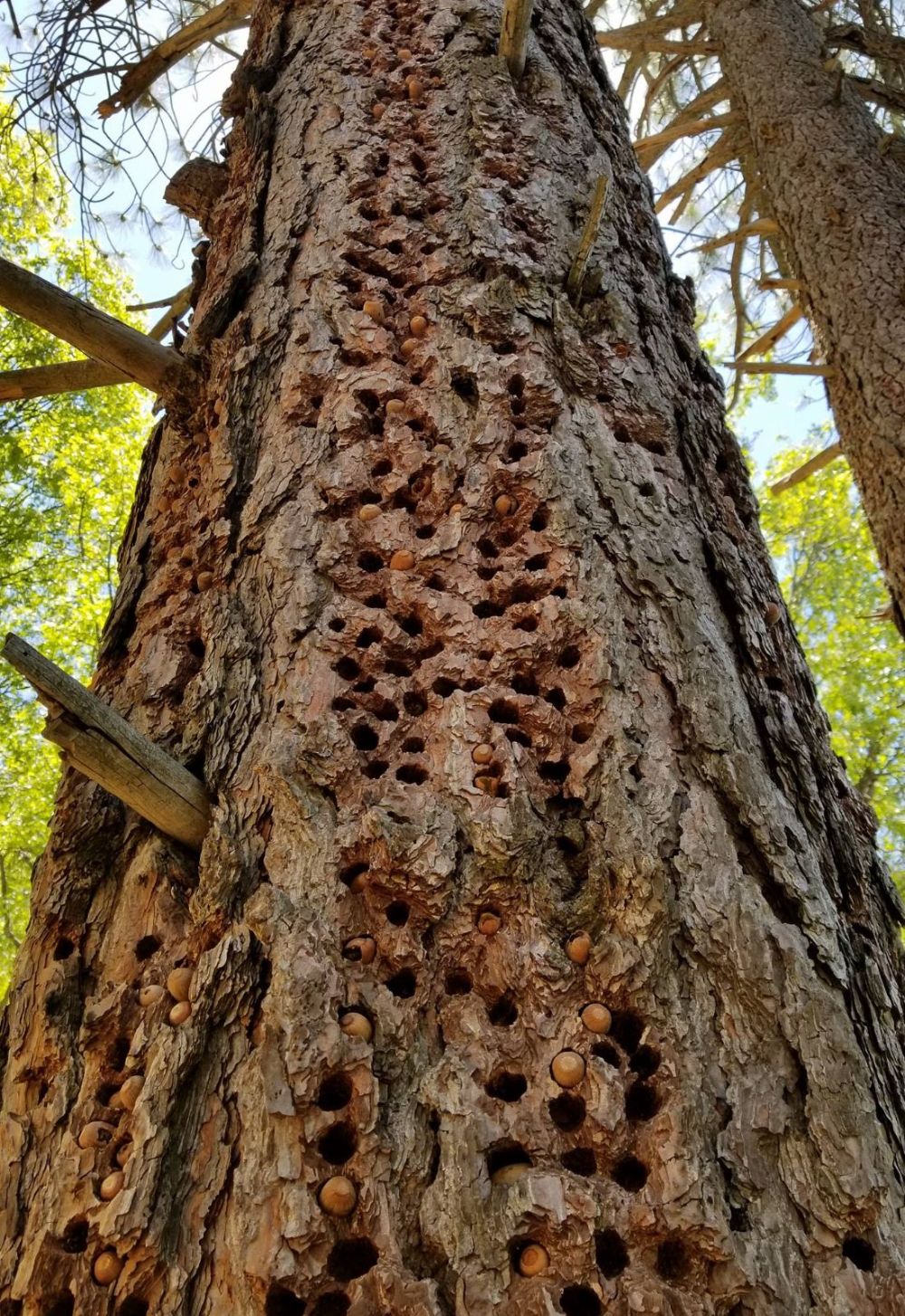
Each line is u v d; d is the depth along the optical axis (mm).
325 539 695
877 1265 437
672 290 994
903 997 610
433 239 877
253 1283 419
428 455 725
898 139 2137
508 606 655
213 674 658
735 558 744
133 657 732
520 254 851
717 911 524
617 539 678
